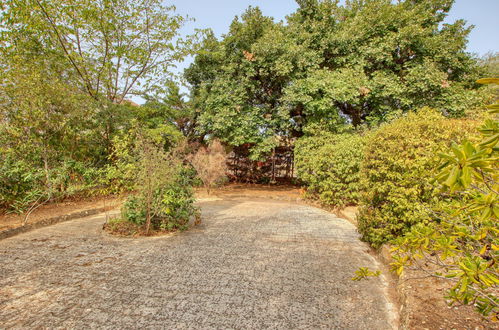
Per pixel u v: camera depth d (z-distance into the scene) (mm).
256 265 3428
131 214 4758
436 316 2061
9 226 4457
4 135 5117
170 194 4762
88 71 8930
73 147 6660
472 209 1062
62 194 5895
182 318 2225
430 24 10398
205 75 11828
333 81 8977
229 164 12773
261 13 10484
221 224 5633
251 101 11070
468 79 10203
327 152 7859
